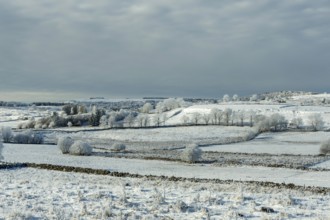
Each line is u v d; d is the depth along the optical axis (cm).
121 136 12631
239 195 1892
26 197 1867
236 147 9756
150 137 12400
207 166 5947
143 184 2772
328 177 4675
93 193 2012
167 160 6712
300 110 19438
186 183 3039
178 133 13325
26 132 10556
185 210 1595
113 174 4203
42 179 3225
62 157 6938
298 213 1567
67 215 1450
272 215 1515
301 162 6650
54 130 14575
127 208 1625
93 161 6412
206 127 14838
